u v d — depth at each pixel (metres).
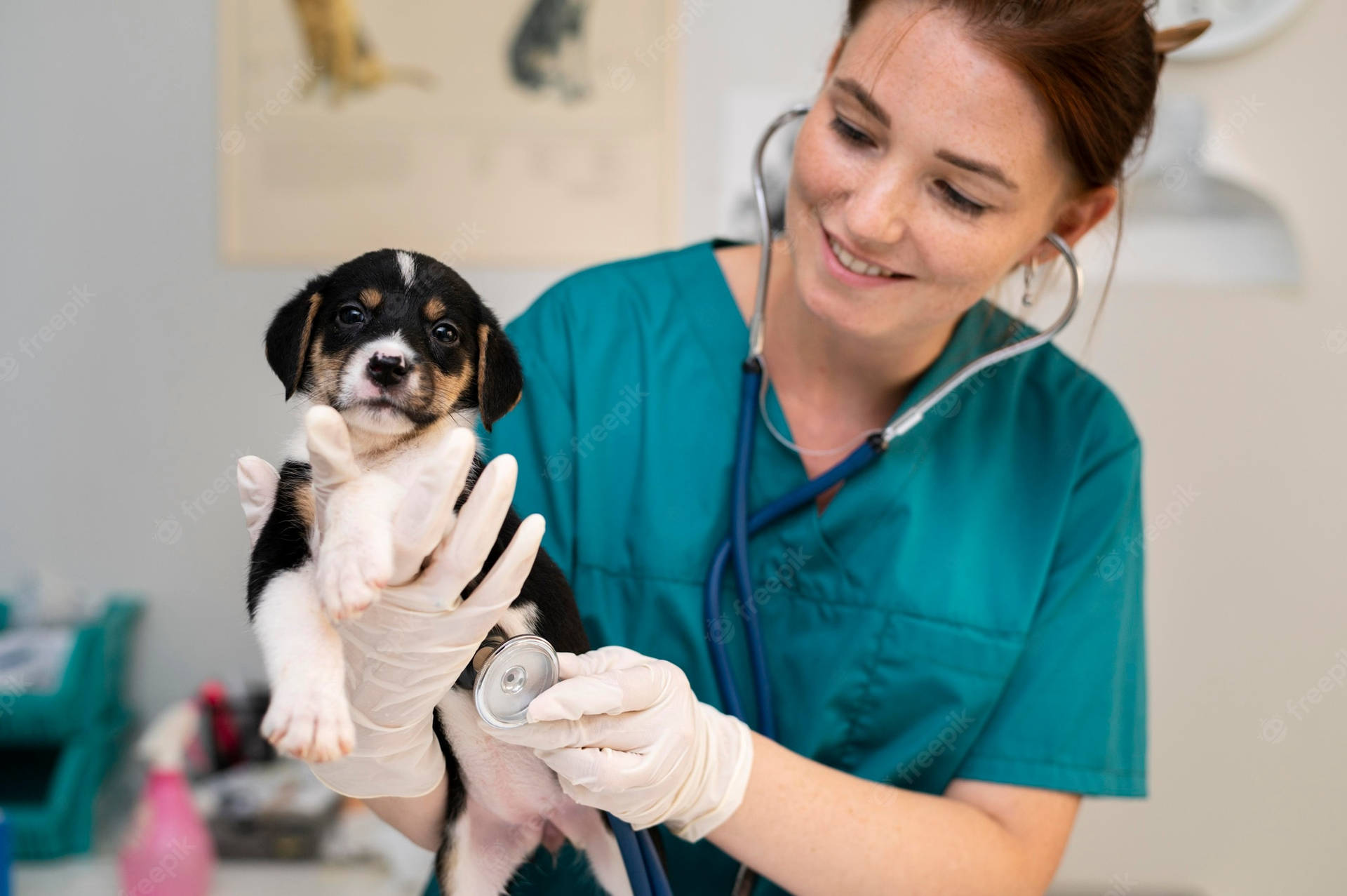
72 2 2.21
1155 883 2.25
